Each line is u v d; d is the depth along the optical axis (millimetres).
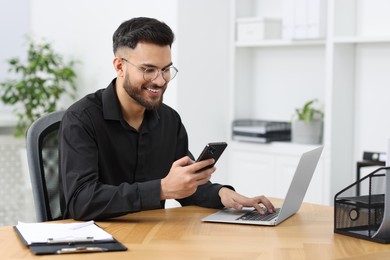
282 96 4270
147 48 2080
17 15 5277
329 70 3787
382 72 3736
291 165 3947
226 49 4332
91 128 2223
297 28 3881
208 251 1708
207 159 1991
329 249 1748
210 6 4223
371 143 3814
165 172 2465
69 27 4992
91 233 1832
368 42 3775
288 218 2148
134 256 1648
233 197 2238
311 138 3959
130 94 2148
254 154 4164
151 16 4277
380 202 1849
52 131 2398
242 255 1676
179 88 4109
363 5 3828
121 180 2338
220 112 4328
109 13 4629
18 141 5109
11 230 1925
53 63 4855
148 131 2361
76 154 2148
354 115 3898
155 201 2020
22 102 4816
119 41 2150
